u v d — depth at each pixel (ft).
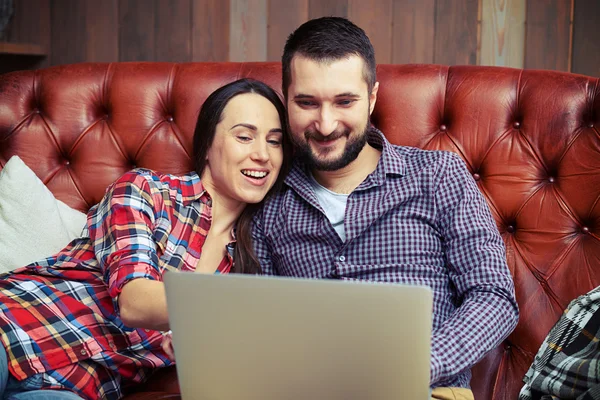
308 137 4.46
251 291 2.83
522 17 7.45
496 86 5.18
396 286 2.69
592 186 4.81
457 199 4.46
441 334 3.81
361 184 4.55
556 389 3.83
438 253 4.47
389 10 7.66
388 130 5.30
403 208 4.50
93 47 8.21
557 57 7.44
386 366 2.88
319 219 4.61
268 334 2.91
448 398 3.78
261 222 4.88
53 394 3.88
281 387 3.05
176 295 2.93
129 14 8.13
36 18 8.24
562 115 4.95
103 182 5.62
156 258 4.18
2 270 4.93
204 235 4.69
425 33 7.62
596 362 3.70
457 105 5.23
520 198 4.99
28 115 5.78
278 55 7.93
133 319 3.82
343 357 2.89
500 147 5.09
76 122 5.70
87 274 4.42
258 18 7.91
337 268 4.48
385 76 5.40
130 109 5.64
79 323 4.19
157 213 4.50
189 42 8.05
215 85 5.56
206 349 3.03
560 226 4.86
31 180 5.21
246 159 4.62
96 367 4.22
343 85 4.28
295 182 4.77
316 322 2.83
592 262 4.74
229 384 3.10
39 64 8.32
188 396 3.20
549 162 4.99
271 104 4.75
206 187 4.86
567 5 7.37
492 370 4.79
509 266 4.92
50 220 5.13
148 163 5.58
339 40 4.29
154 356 4.43
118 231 4.21
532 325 4.75
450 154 4.64
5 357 3.88
